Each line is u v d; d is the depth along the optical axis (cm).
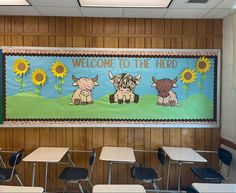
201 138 392
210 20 391
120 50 387
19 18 383
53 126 385
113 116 389
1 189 211
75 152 389
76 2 321
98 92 388
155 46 389
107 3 325
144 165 390
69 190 387
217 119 390
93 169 389
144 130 390
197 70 390
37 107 385
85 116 388
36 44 385
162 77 389
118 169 389
